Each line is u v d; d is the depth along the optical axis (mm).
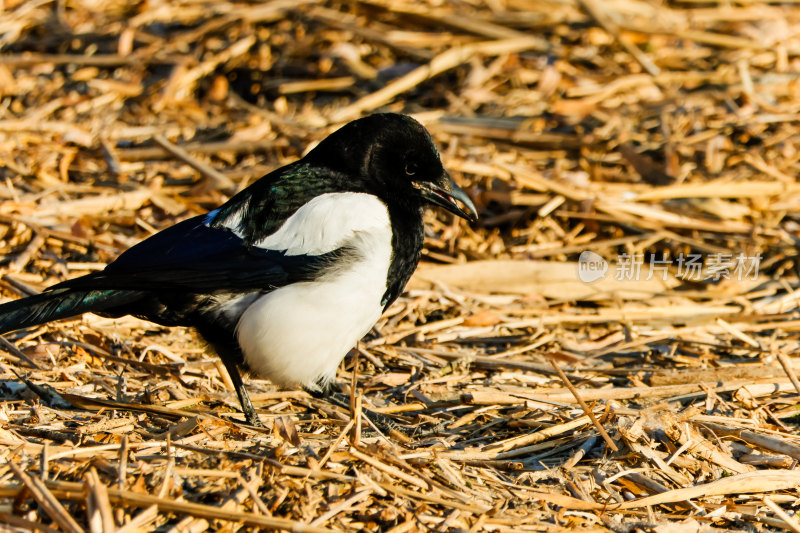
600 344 11039
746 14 18844
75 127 14531
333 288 8445
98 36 17406
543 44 17172
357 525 6867
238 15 17031
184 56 16562
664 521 7422
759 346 10836
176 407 8797
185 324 8617
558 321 11375
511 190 13234
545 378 10078
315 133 14461
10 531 6371
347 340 8750
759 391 9453
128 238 12219
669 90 16422
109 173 13727
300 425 8680
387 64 17047
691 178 14227
